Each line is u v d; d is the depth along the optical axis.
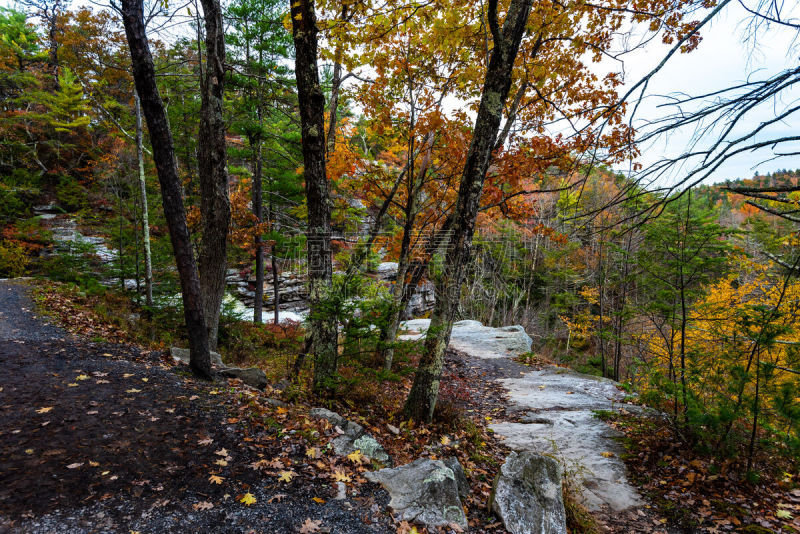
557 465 4.47
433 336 6.39
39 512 2.92
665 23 2.55
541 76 8.27
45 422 4.25
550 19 7.45
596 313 23.45
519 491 4.20
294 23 6.40
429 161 9.93
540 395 9.73
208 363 6.48
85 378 5.60
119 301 12.09
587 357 22.31
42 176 22.09
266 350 12.30
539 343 26.42
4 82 24.22
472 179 6.02
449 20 7.47
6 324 8.27
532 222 26.47
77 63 14.33
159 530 2.93
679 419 5.96
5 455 3.58
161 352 7.72
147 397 5.21
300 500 3.57
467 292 27.56
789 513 4.14
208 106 8.87
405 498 3.88
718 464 5.09
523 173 7.99
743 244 11.30
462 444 6.07
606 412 7.51
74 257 14.11
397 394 8.28
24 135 22.61
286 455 4.28
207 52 8.66
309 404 6.13
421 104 9.48
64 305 10.48
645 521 4.38
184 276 6.16
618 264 17.25
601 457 5.97
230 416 4.96
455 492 4.04
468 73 8.52
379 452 4.80
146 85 5.24
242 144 17.11
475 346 16.34
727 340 5.24
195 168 18.44
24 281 13.20
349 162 9.59
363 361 8.84
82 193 20.09
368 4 6.27
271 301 22.30
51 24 11.32
